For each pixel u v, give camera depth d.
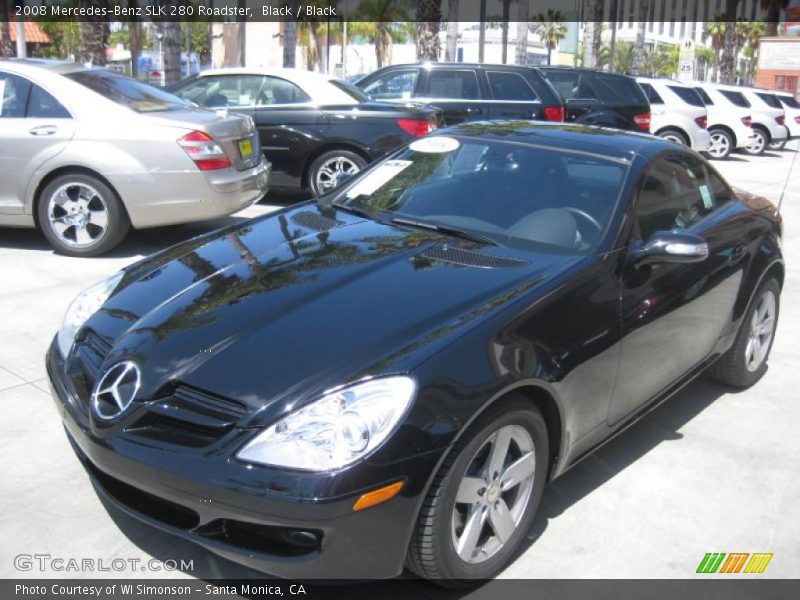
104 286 3.60
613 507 3.47
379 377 2.60
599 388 3.28
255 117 9.11
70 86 6.57
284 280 3.21
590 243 3.52
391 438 2.49
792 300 6.80
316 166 9.13
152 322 3.04
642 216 3.76
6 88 6.59
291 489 2.42
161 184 6.52
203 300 3.14
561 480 3.68
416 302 3.00
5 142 6.49
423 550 2.63
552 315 3.07
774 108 20.34
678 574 3.04
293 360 2.70
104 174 6.46
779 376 5.10
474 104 11.25
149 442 2.63
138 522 3.18
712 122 19.03
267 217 4.14
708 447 4.08
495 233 3.69
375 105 9.07
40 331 5.07
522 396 2.88
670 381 3.97
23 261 6.58
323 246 3.56
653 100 17.42
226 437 2.54
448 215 3.87
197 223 8.15
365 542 2.49
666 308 3.68
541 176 3.94
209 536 2.61
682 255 3.46
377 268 3.28
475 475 2.79
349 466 2.44
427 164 4.28
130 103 6.68
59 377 3.13
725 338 4.42
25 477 3.46
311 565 2.50
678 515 3.44
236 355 2.74
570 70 13.45
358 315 2.91
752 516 3.46
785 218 10.55
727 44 34.16
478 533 2.82
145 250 7.06
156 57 35.34
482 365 2.73
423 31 21.02
